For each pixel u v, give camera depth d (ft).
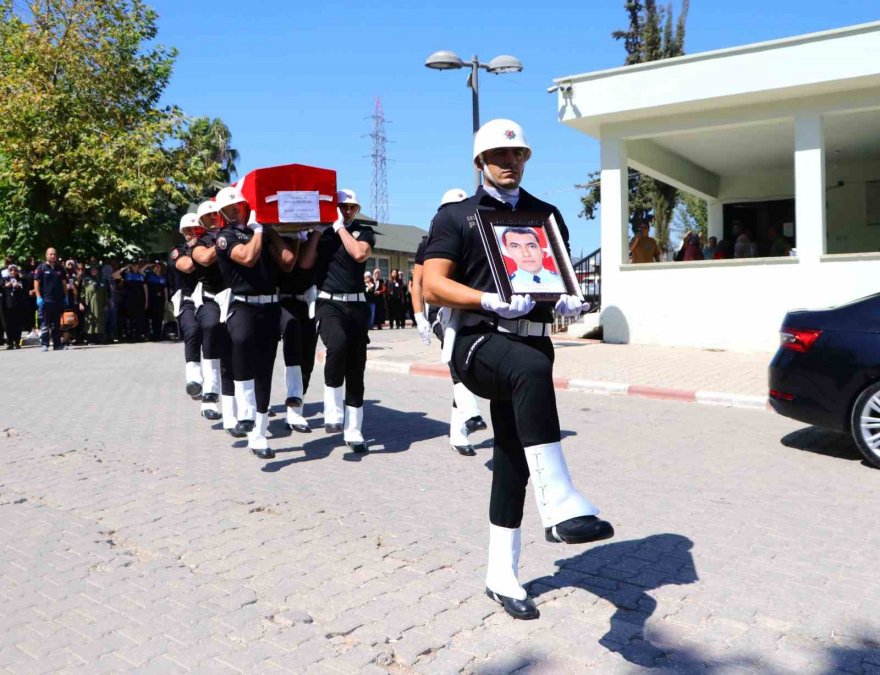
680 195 98.37
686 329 48.03
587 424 27.40
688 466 21.31
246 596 12.76
